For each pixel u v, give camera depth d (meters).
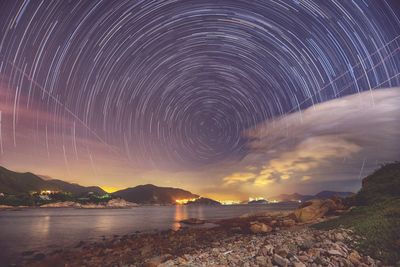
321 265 10.35
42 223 65.06
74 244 31.59
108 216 100.19
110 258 21.12
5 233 43.78
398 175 27.69
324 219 27.92
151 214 116.25
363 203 27.38
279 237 17.81
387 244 12.11
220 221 55.72
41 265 20.52
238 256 12.70
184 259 13.10
